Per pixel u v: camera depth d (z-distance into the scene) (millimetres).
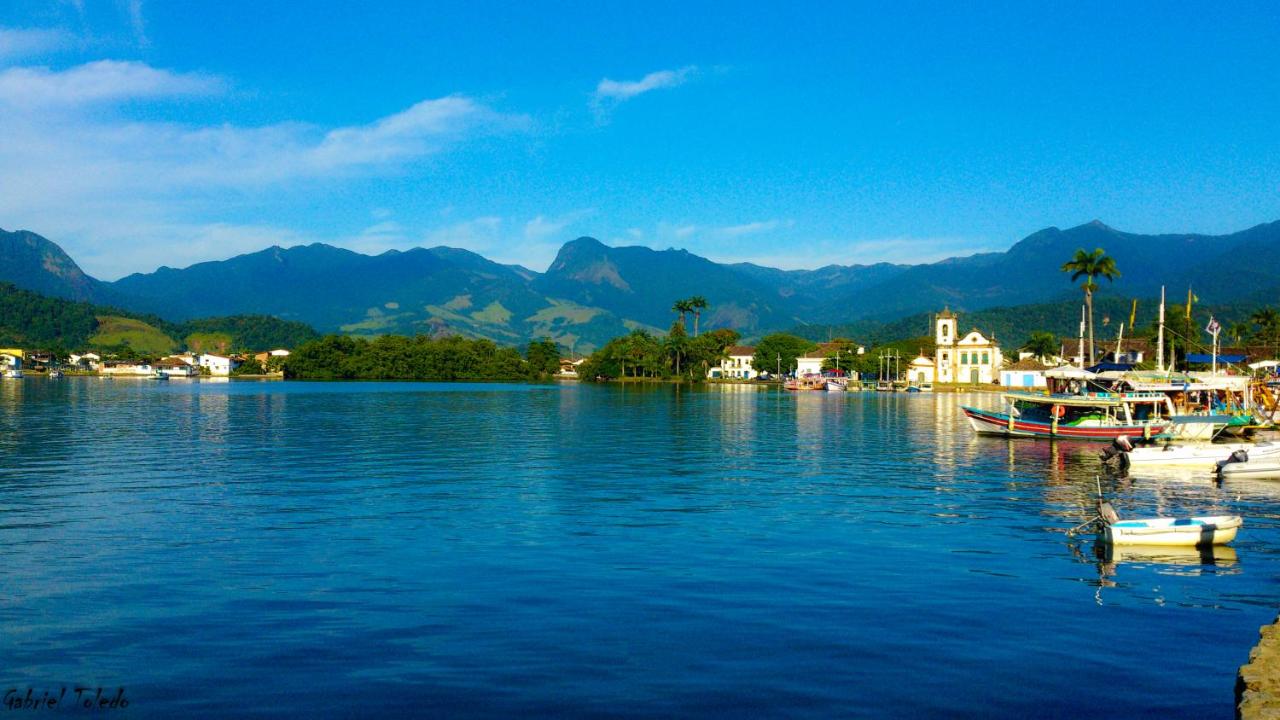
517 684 16531
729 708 15523
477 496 39188
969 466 52781
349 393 170625
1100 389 83500
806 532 31203
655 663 17641
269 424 84500
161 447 60906
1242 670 16531
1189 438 67500
